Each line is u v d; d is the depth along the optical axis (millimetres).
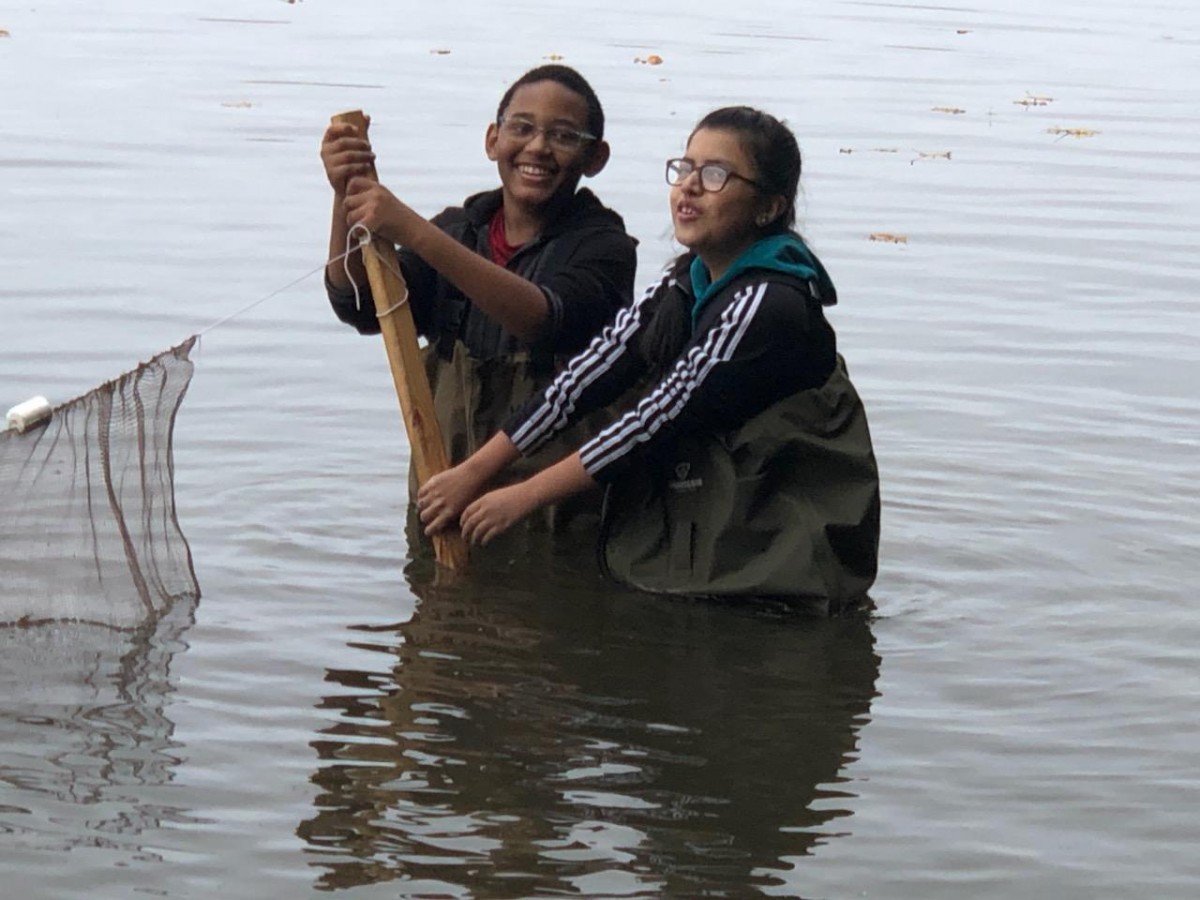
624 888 2871
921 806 3184
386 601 4031
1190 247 7941
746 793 3199
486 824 3051
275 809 3080
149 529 3924
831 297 4242
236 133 9273
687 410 4043
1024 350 6301
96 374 5598
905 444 5285
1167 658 3875
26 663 3635
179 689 3535
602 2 15195
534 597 4090
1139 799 3234
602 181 8258
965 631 4000
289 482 4785
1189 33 15531
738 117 4125
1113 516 4773
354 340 6098
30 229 7293
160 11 13570
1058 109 11266
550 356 4445
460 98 10305
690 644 3855
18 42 11789
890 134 10102
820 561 4031
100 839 2969
